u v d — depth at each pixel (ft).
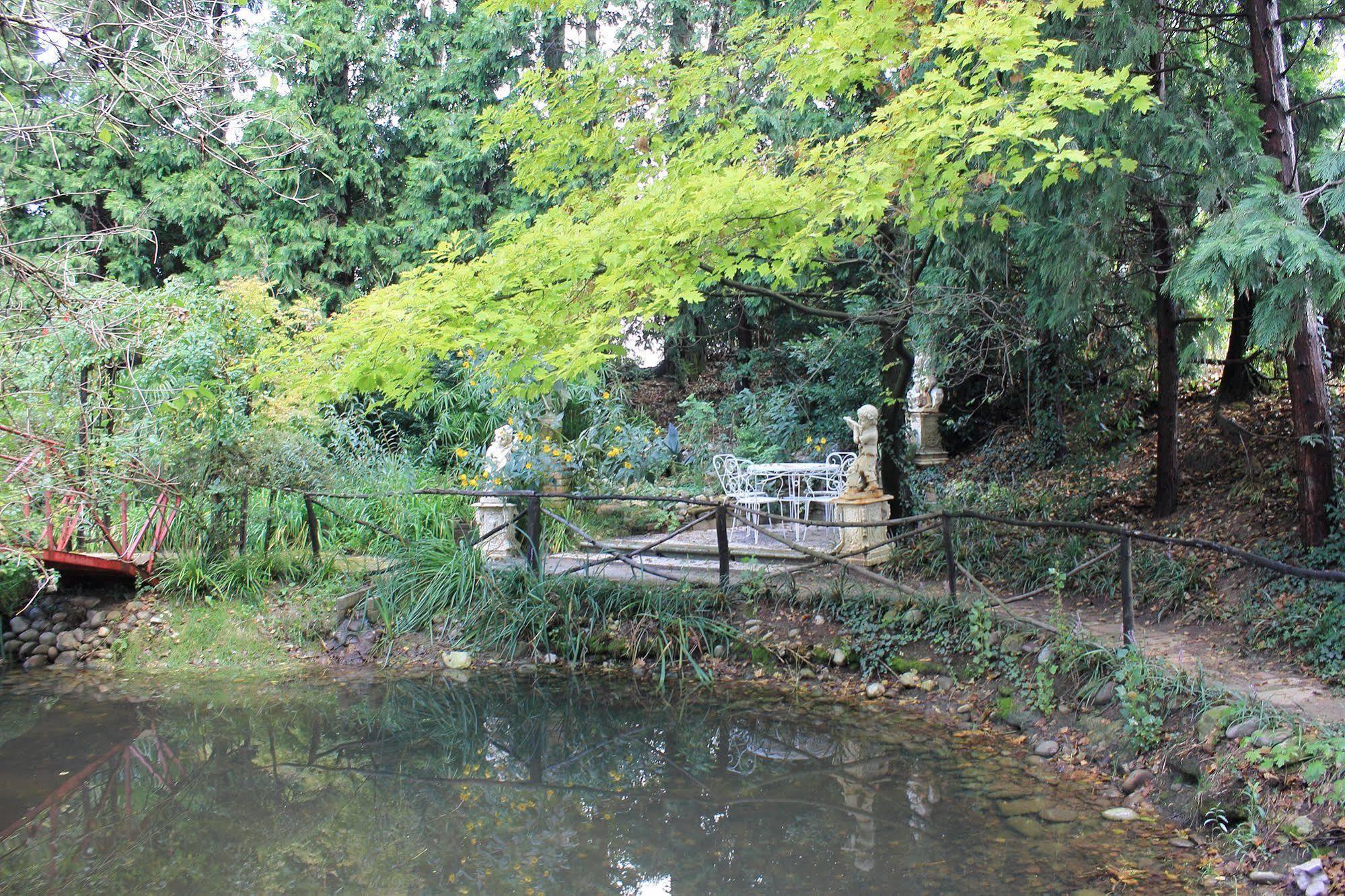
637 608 27.96
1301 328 19.67
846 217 19.30
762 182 18.02
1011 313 28.89
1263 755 15.14
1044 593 25.49
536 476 33.30
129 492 29.63
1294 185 21.45
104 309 14.85
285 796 19.66
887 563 28.27
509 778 20.24
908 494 30.55
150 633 29.63
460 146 52.19
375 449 39.17
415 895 15.15
